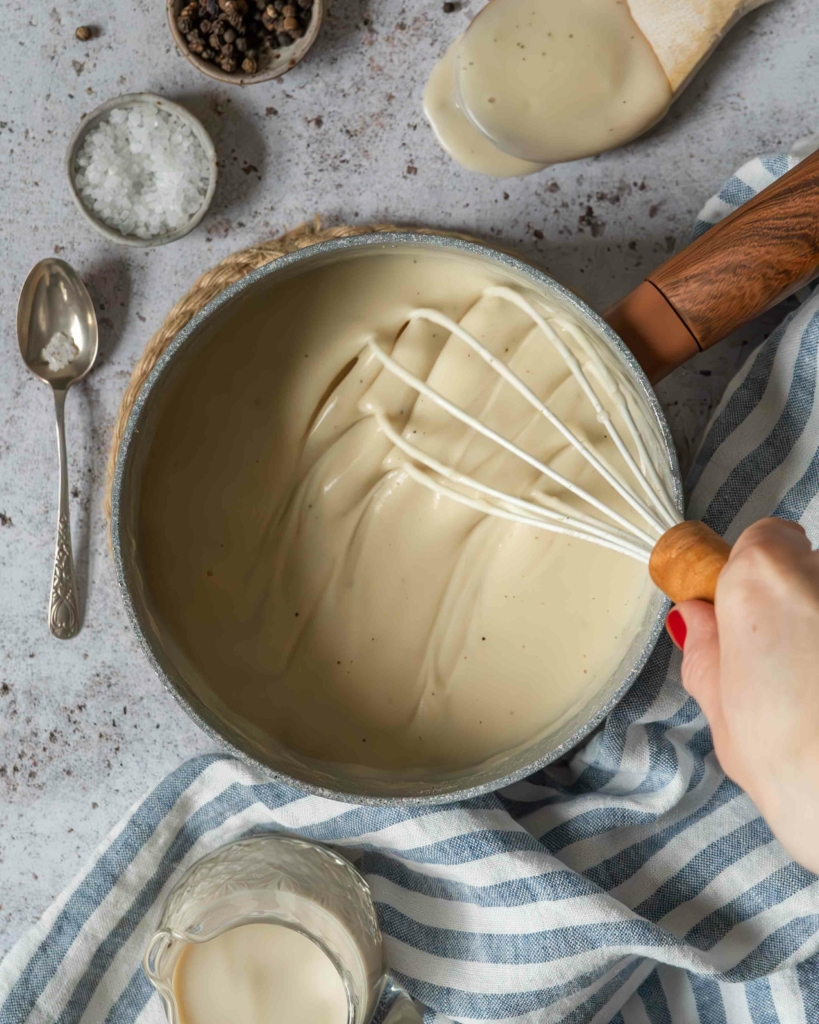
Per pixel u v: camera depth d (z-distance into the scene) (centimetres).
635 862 90
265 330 80
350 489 82
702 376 94
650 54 87
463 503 78
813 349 85
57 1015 90
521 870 86
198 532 82
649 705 88
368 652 83
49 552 97
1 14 96
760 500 86
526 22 88
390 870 92
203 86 96
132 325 97
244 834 93
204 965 89
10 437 97
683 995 93
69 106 96
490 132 88
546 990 86
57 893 97
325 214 96
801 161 80
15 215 96
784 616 48
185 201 94
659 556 55
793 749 47
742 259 76
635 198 94
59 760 97
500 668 82
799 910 87
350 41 95
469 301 81
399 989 92
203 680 80
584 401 80
